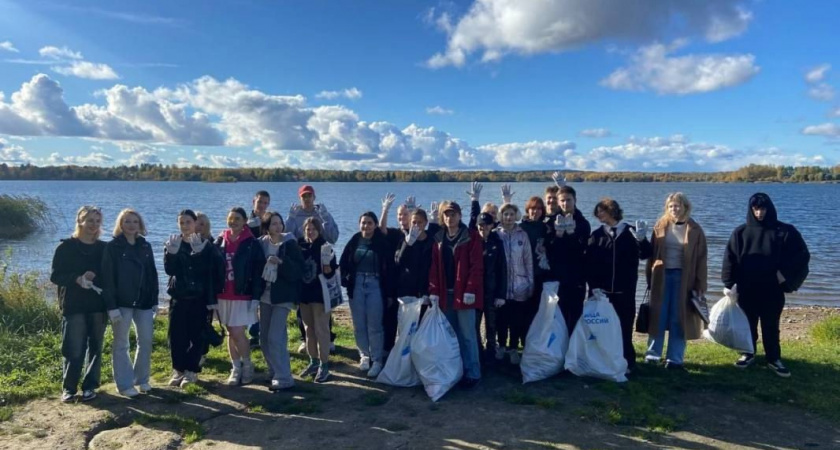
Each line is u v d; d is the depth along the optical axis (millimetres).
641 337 9203
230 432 4945
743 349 6543
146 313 5934
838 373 6438
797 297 15188
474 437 4805
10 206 27453
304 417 5273
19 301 8484
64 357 5555
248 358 6262
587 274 6562
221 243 6305
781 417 5234
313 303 6254
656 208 48719
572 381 6199
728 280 6719
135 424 5082
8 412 5238
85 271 5578
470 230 6191
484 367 6762
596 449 4562
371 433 4902
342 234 28234
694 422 5117
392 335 6941
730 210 47125
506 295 6555
